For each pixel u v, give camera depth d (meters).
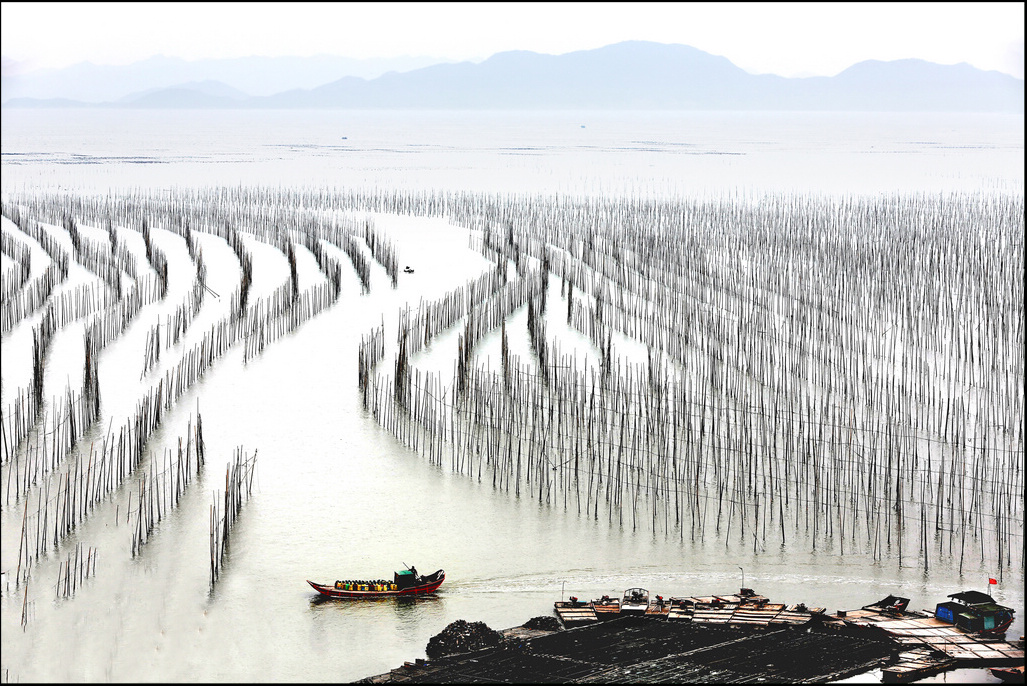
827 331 96.94
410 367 86.81
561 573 57.41
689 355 92.19
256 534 61.59
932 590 54.94
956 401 77.56
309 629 51.44
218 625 51.78
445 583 56.31
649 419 73.19
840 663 45.44
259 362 93.44
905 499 65.94
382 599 54.31
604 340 98.75
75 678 46.91
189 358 88.88
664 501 66.25
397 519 63.94
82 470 69.25
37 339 92.88
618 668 45.06
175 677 47.06
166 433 76.31
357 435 76.81
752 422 77.31
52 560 57.91
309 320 107.50
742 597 53.12
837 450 70.69
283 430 77.56
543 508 65.56
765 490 67.00
